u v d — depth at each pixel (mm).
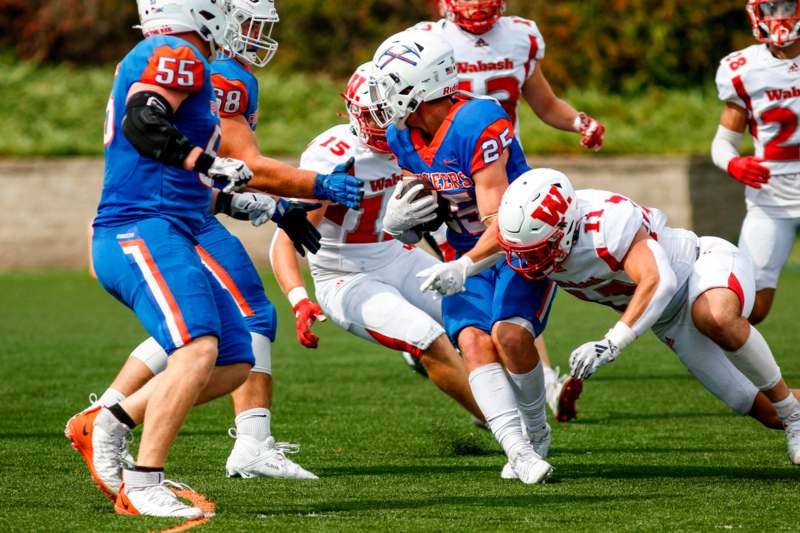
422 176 15156
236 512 12945
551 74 71812
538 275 14773
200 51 13797
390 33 80000
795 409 15812
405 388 24938
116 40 81062
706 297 15016
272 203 14766
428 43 14602
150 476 12750
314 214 17188
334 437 19188
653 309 13922
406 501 13617
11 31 79562
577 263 14461
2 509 13109
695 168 60156
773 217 23469
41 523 12242
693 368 15938
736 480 14945
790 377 25172
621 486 14562
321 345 32938
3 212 58656
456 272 14219
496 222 14344
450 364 16703
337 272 17672
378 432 19641
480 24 21375
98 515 12711
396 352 31172
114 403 14430
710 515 12641
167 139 12438
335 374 27172
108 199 13133
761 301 23672
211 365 12828
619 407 22156
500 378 15250
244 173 12555
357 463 16781
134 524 12148
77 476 15484
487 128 14477
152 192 13008
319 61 79312
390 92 14586
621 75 72750
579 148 63250
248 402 15797
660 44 71750
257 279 16203
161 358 14766
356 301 17234
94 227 13242
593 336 33562
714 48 72625
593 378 26094
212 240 16109
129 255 12820
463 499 13727
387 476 15602
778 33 22438
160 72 12641
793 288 46281
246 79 15500
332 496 14031
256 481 15266
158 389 12727
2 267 58531
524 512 12844
